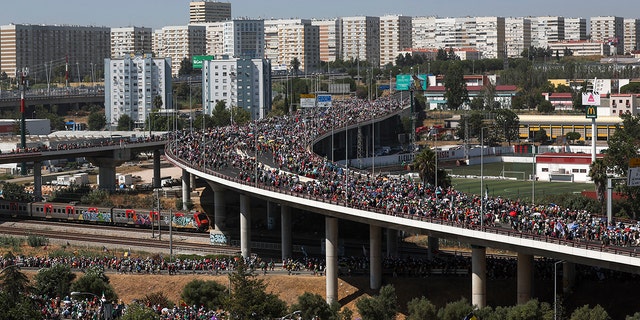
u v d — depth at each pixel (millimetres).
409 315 192500
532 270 192125
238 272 192375
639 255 161000
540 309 176000
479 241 190250
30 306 180375
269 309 185625
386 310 194000
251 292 184875
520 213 198625
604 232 176625
